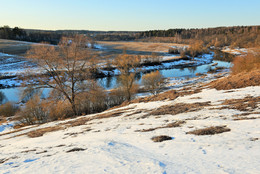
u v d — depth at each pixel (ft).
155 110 64.64
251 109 43.68
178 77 224.53
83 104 110.73
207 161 22.34
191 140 31.78
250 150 23.49
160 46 605.31
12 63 287.69
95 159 27.40
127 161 25.25
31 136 62.49
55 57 92.53
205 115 46.42
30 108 105.29
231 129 33.53
